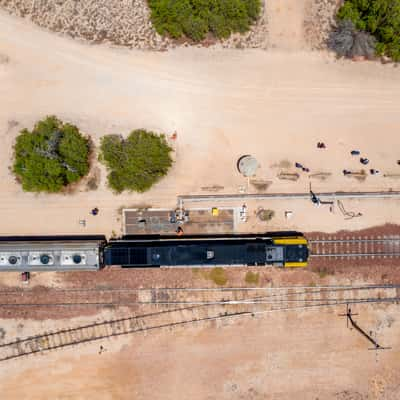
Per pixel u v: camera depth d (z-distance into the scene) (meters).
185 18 33.84
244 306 35.97
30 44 35.34
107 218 35.75
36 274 35.72
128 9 35.28
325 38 35.41
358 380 36.16
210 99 35.44
